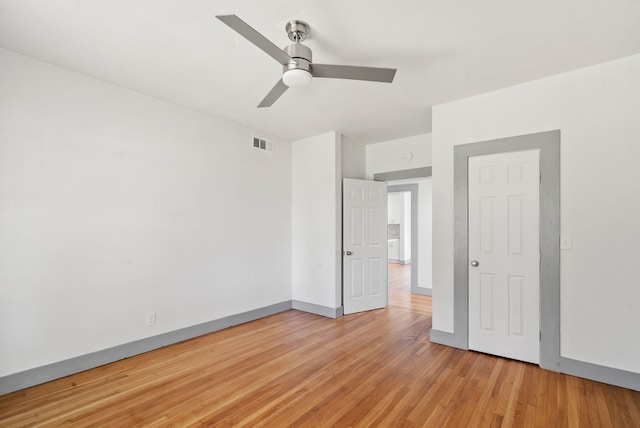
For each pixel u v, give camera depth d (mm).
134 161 3008
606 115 2475
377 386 2402
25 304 2365
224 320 3746
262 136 4297
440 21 1967
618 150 2430
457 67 2547
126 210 2941
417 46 2252
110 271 2820
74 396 2254
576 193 2582
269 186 4371
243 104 3346
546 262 2689
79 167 2658
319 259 4379
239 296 3936
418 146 4500
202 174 3572
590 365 2490
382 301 4699
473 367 2717
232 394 2291
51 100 2518
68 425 1934
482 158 3061
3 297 2275
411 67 2545
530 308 2793
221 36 2150
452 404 2162
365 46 2252
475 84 2854
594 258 2502
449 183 3236
